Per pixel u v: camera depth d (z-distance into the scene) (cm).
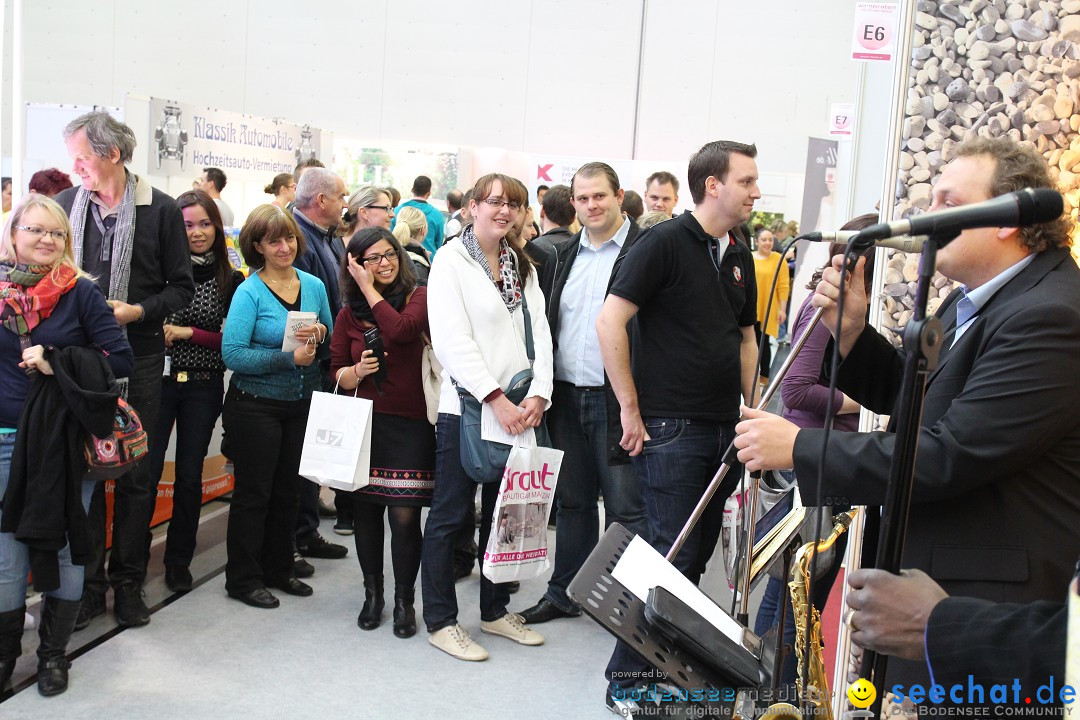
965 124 256
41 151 629
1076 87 249
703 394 284
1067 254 163
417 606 400
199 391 395
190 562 422
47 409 285
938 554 161
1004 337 155
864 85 551
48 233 292
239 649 346
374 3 1226
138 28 1241
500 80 1220
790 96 1181
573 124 1215
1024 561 156
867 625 134
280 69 1237
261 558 404
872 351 197
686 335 283
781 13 1175
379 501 358
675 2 1190
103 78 1248
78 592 305
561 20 1209
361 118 1236
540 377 346
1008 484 158
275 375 381
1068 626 109
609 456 309
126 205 349
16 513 286
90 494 303
